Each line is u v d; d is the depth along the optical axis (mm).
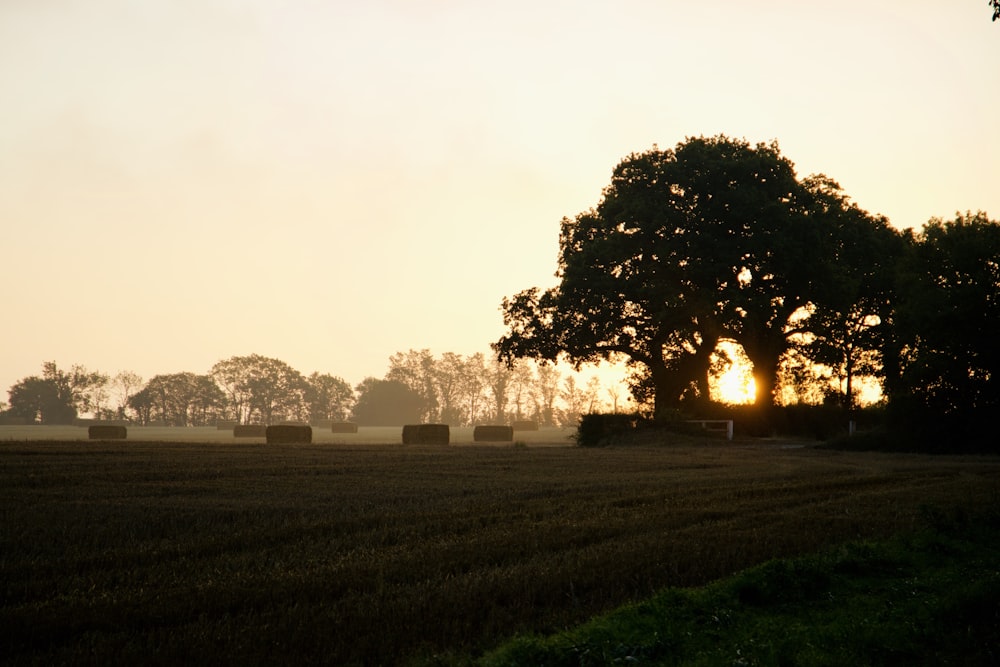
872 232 70688
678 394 63781
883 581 13164
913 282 50000
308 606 11117
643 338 64062
